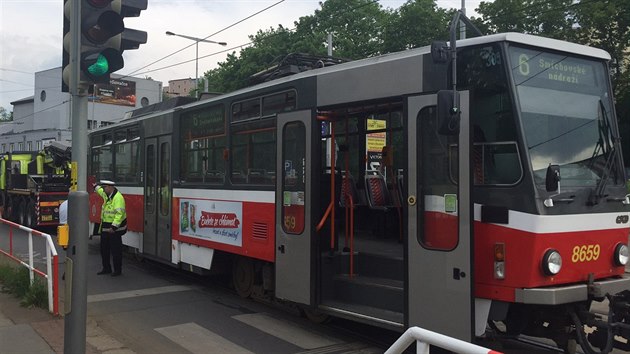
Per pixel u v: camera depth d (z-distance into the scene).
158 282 10.09
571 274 5.04
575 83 5.55
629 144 8.59
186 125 9.68
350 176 8.19
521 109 5.04
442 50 5.05
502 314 4.97
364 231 8.34
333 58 8.60
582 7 23.84
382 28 33.22
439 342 2.66
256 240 7.59
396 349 2.93
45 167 18.94
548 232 4.84
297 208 6.79
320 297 6.57
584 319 5.18
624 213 5.55
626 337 4.97
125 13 5.05
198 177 9.21
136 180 11.63
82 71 4.74
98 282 10.05
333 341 6.48
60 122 53.34
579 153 5.36
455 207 5.08
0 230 13.97
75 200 4.79
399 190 7.71
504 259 4.93
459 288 5.00
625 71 22.09
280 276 7.02
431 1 28.78
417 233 5.38
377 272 6.65
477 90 5.25
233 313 7.81
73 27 4.74
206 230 8.86
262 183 7.50
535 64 5.29
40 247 13.45
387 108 6.98
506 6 24.91
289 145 6.96
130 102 56.88
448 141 5.18
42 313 7.29
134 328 7.02
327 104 6.47
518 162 4.95
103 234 10.77
